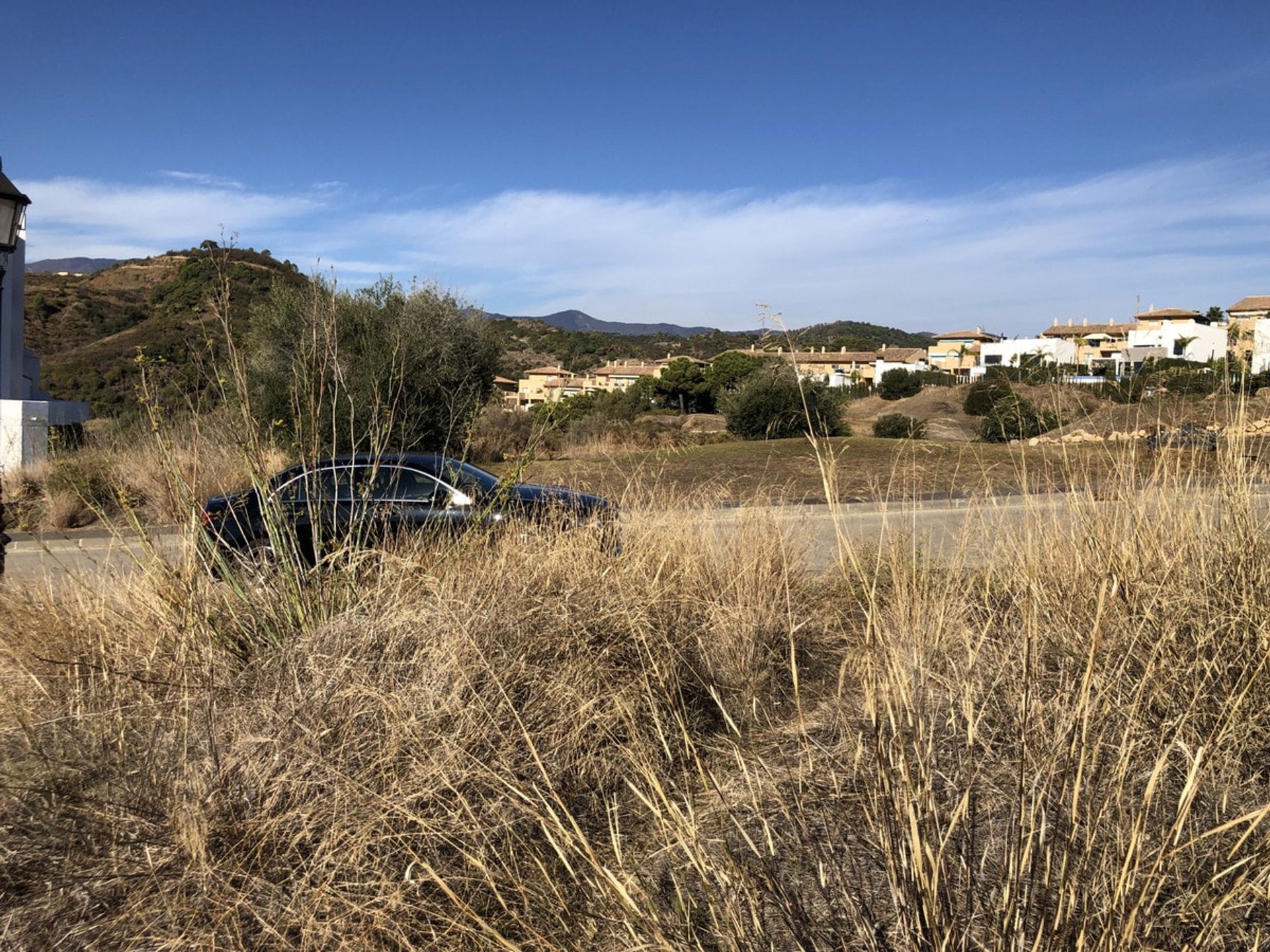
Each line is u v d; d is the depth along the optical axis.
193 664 3.75
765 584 4.94
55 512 11.73
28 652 3.85
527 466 6.79
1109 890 2.01
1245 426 4.33
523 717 3.37
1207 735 2.67
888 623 3.26
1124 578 3.45
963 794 2.33
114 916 2.37
